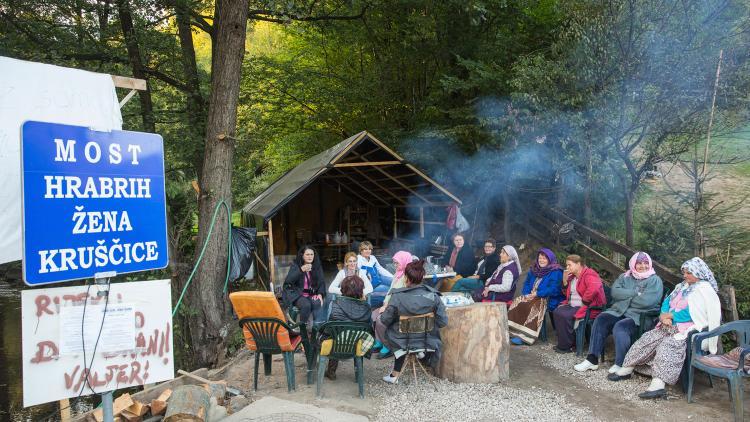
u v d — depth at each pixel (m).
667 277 6.04
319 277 6.73
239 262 7.81
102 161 3.19
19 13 10.07
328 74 14.58
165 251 3.45
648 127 7.53
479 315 5.12
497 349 5.16
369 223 13.55
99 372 3.15
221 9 7.91
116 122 5.73
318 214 13.50
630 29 6.86
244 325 5.06
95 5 10.71
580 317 5.90
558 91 7.98
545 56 10.17
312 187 13.42
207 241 7.36
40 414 7.33
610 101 7.37
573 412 4.38
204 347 7.42
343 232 13.27
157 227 3.42
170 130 12.19
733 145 8.20
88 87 5.56
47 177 2.97
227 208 7.71
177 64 12.88
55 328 3.02
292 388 4.96
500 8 11.38
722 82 6.66
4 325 11.28
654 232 7.61
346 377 5.35
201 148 11.91
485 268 7.50
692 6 6.70
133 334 3.25
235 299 5.00
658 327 5.03
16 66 5.15
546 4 10.90
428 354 5.38
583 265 6.11
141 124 11.56
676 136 7.35
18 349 10.00
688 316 4.75
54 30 10.38
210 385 4.82
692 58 6.73
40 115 5.26
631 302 5.51
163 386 4.72
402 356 5.04
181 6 11.55
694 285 4.79
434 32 12.04
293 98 14.38
